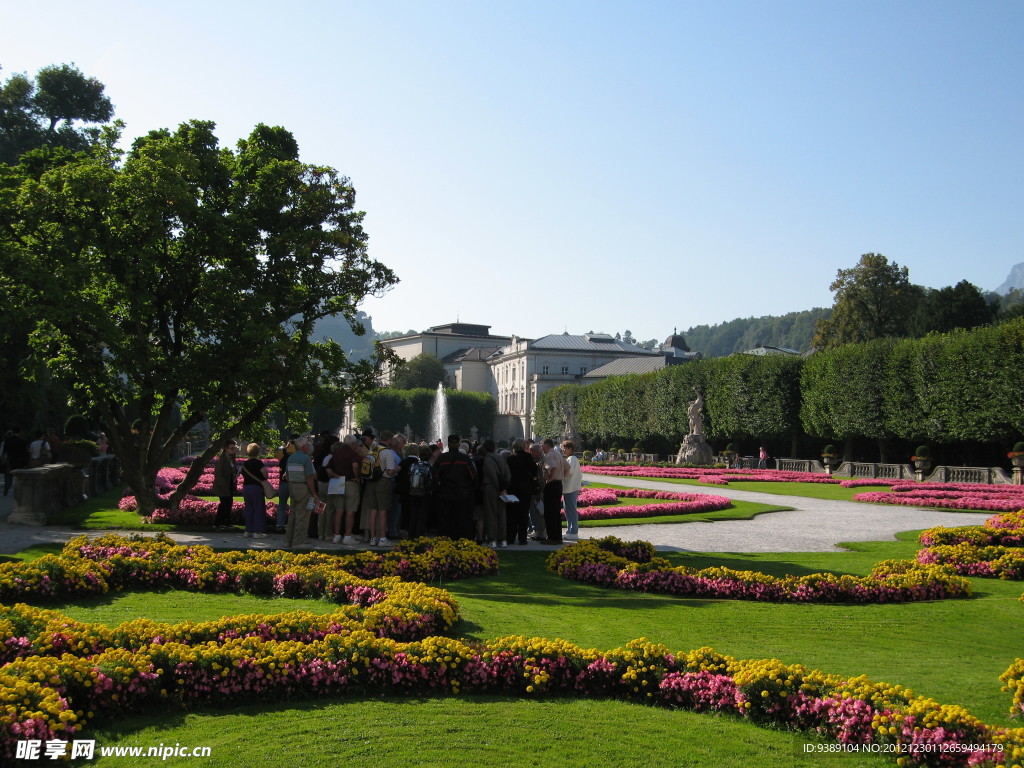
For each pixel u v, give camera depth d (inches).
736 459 2620.6
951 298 3129.9
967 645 429.4
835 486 1699.1
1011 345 1916.8
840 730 284.8
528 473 792.3
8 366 1497.3
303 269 859.4
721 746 278.2
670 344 6146.7
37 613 349.7
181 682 301.7
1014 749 243.1
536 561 682.8
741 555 730.8
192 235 815.1
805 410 2519.7
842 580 546.0
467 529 725.3
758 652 398.9
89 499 1080.8
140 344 797.9
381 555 597.6
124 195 764.0
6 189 764.0
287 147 929.5
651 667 337.7
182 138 864.3
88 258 814.5
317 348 925.8
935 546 698.8
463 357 6136.8
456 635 407.8
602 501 1170.0
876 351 2282.2
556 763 258.2
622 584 573.6
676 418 3043.8
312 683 316.8
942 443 2154.3
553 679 339.0
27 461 1181.1
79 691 279.0
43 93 1802.4
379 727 284.4
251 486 786.2
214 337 861.8
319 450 810.8
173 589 497.4
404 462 775.1
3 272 733.9
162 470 1486.2
